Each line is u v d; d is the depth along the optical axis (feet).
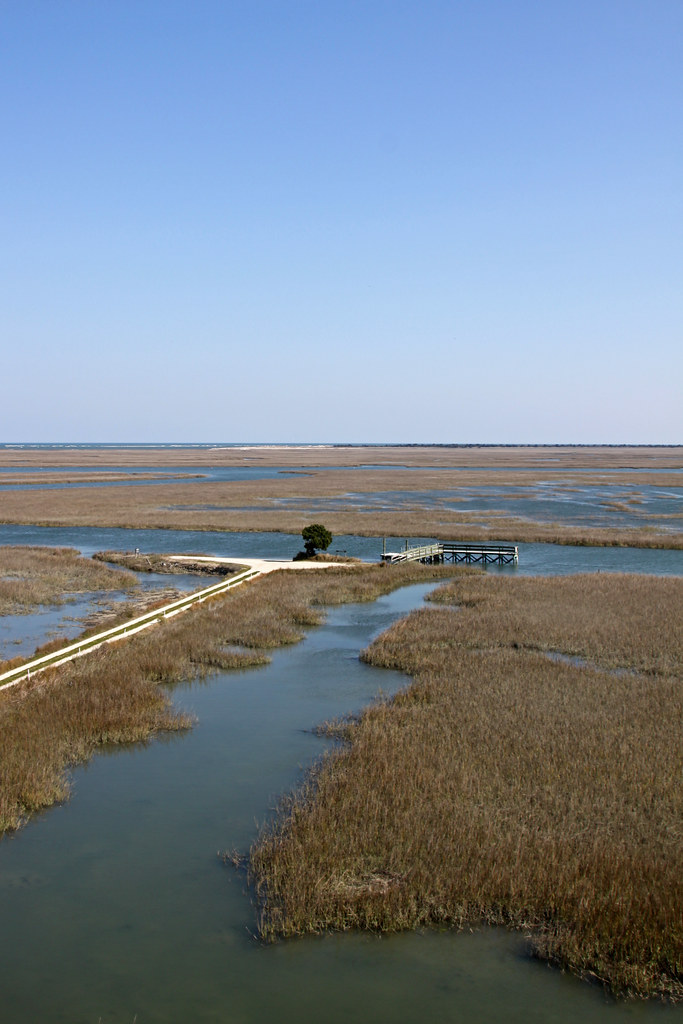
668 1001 38.11
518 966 40.29
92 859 50.16
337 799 55.42
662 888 44.06
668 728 69.15
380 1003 37.88
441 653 95.25
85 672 85.05
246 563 159.43
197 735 71.51
